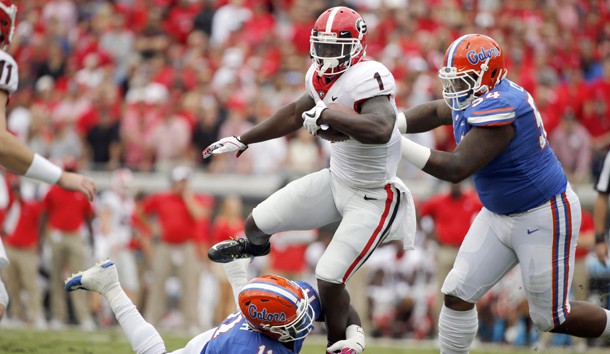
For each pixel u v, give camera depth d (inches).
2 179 1065.5
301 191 536.4
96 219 1164.5
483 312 978.7
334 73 505.0
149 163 1322.6
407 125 582.9
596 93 1330.0
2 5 538.6
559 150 1240.8
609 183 682.2
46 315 1139.9
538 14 1552.7
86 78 1514.5
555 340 898.1
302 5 1515.7
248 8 1578.5
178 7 1644.9
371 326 1055.6
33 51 1619.1
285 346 478.6
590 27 1578.5
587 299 836.6
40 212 1075.9
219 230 1060.5
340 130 486.3
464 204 1004.6
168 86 1437.0
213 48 1486.2
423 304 1056.2
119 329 1034.7
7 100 537.3
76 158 1318.9
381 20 1476.4
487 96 535.5
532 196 547.8
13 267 1075.3
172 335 919.7
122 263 1086.4
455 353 581.6
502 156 542.0
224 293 1054.4
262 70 1421.0
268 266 1058.1
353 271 522.3
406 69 1338.6
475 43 536.4
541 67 1378.0
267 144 1251.8
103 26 1632.6
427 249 1069.1
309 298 514.9
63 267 1081.4
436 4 1499.8
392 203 526.6
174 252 1056.2
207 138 1307.8
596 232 693.3
